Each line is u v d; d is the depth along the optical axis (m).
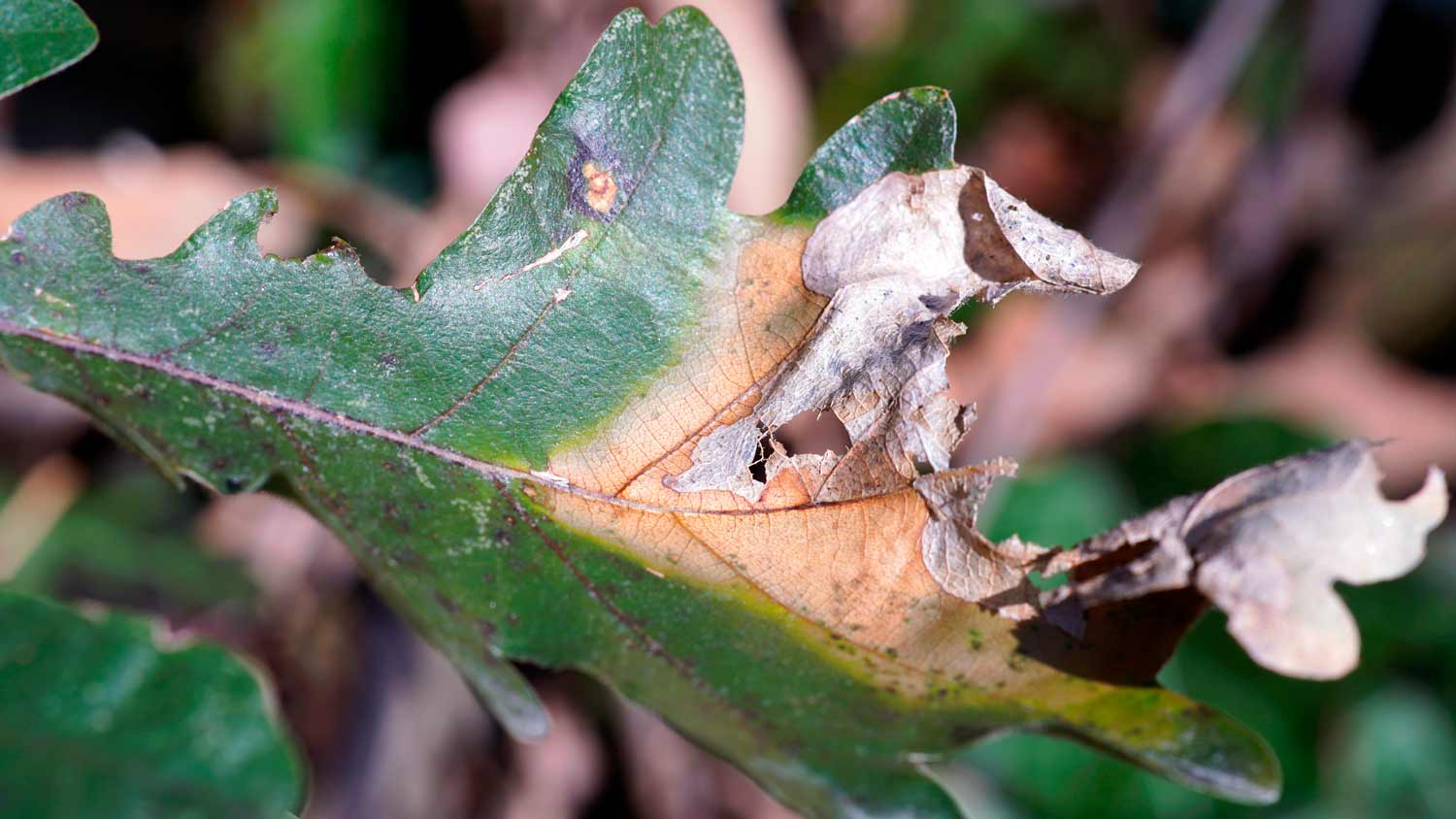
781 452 0.19
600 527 0.19
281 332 0.19
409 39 0.41
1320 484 0.18
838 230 0.19
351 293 0.19
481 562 0.19
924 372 0.19
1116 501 0.36
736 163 0.19
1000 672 0.19
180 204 0.39
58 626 0.17
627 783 0.34
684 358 0.19
